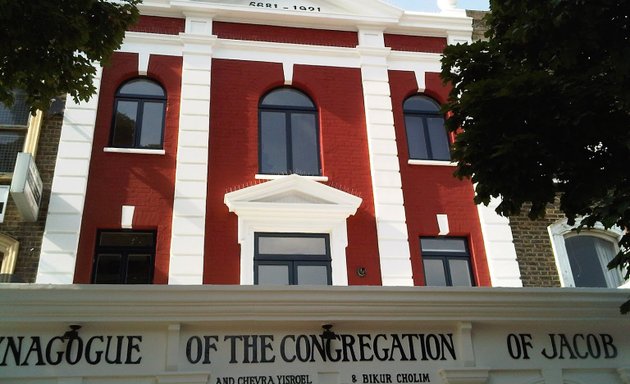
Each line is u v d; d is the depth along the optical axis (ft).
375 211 39.75
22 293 27.86
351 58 45.32
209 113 41.01
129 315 28.76
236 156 40.09
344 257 37.65
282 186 38.78
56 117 39.14
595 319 33.30
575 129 26.22
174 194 37.96
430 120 44.57
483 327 32.65
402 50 46.42
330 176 40.63
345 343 30.81
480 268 39.29
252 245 37.24
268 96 43.55
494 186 28.04
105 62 30.07
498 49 29.84
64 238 35.24
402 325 31.71
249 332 30.19
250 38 44.68
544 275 39.47
